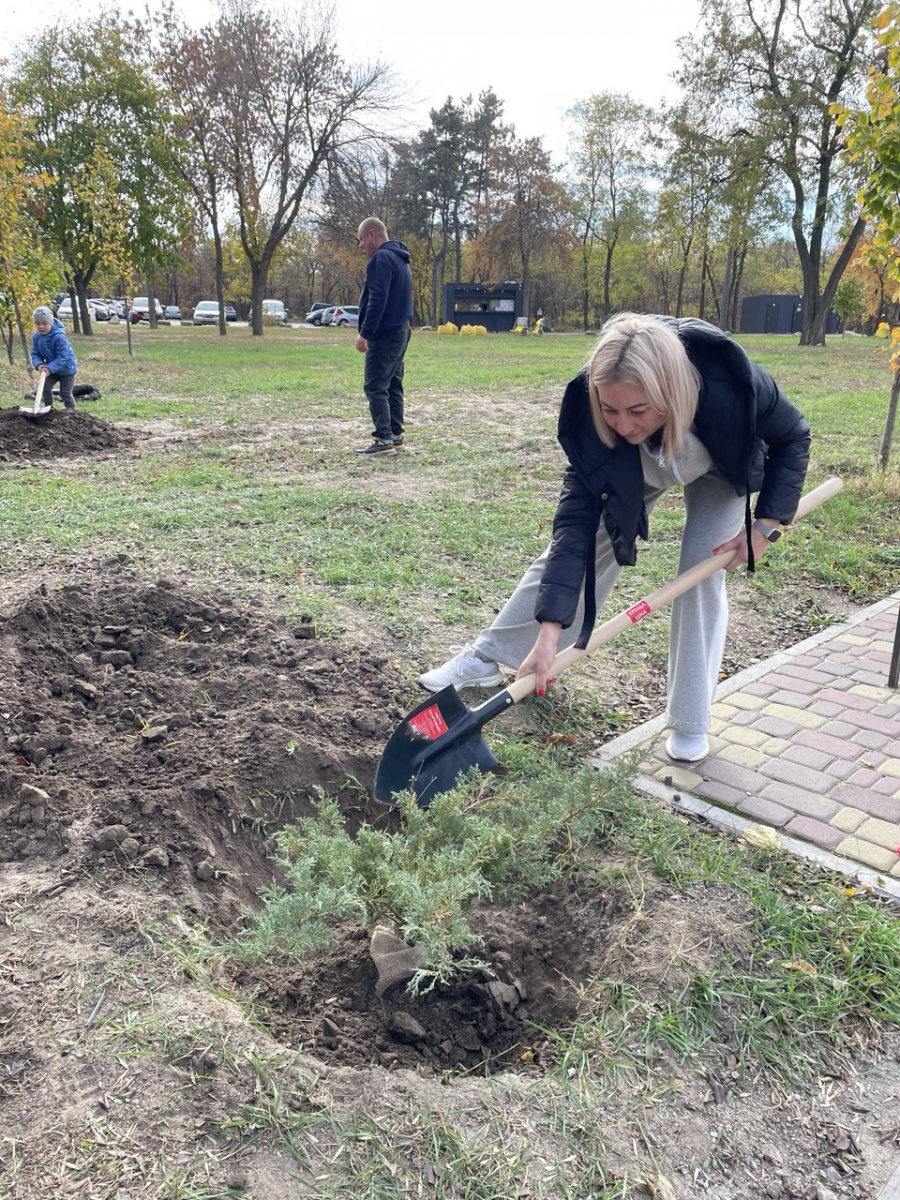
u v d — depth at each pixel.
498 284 57.88
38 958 2.18
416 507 6.87
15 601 4.36
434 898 2.26
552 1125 1.88
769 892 2.64
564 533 2.94
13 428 9.20
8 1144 1.72
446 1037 2.25
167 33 30.50
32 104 29.38
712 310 69.81
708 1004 2.20
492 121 62.41
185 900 2.47
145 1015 2.02
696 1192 1.79
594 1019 2.18
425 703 3.02
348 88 31.23
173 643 3.99
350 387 15.38
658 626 4.79
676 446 2.56
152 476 7.88
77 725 3.27
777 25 30.30
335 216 33.38
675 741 3.48
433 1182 1.73
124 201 25.55
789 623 4.95
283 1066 1.92
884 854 2.91
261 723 3.32
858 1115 1.99
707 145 31.95
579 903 2.65
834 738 3.66
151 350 25.88
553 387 16.47
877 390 15.54
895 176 6.13
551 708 3.87
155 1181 1.66
